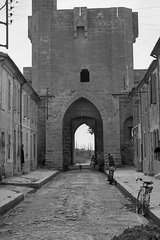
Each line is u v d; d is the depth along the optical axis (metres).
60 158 40.78
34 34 42.97
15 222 11.37
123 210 13.41
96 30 42.44
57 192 19.70
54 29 42.66
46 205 14.84
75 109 44.28
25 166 32.03
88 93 41.72
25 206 14.69
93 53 42.22
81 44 42.38
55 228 10.31
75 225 10.69
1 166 23.36
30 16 45.47
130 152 42.81
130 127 42.84
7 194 16.44
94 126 47.78
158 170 24.12
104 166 39.84
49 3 42.72
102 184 24.44
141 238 7.77
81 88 41.81
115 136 40.84
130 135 42.94
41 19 42.56
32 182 22.23
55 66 42.28
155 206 12.37
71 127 44.28
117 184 22.80
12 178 24.66
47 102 40.25
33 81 42.53
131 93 37.25
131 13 43.44
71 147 44.16
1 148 23.19
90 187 22.39
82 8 42.34
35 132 38.75
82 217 11.98
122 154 42.75
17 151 28.36
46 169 39.81
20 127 29.47
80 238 9.05
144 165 30.88
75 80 41.94
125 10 42.72
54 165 40.59
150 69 25.27
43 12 42.59
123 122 42.34
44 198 17.14
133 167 39.62
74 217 12.00
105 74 41.91
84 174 35.56
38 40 42.38
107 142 40.78
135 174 29.45
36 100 39.28
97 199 16.56
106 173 33.06
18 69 26.11
